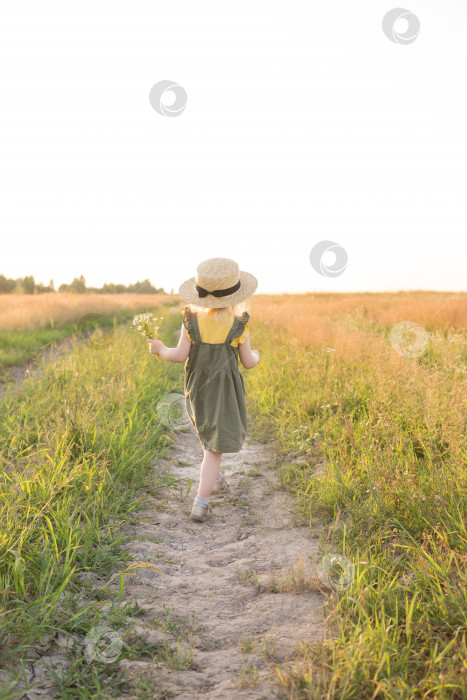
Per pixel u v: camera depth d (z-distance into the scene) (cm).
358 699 178
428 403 423
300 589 258
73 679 194
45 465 340
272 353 905
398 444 391
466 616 207
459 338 891
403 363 562
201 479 346
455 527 273
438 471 336
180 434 551
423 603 222
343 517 330
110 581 253
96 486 348
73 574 257
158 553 299
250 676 195
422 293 2636
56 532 286
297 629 228
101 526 318
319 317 1451
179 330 1722
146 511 357
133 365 761
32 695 185
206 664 207
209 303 325
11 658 201
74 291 2922
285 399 632
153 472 417
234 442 337
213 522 349
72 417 426
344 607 233
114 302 2572
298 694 182
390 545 281
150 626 229
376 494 317
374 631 201
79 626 221
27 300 2123
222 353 333
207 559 298
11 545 251
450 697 177
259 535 326
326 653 203
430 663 189
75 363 703
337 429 460
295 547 305
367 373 623
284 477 404
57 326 1702
